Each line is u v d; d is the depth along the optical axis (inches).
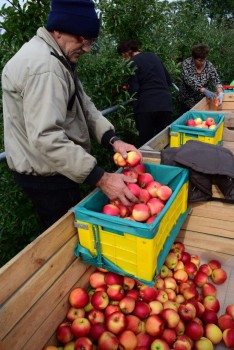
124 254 57.9
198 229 86.0
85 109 73.1
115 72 130.9
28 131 53.8
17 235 101.5
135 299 67.4
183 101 202.7
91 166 55.2
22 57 53.2
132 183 61.4
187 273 81.4
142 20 174.1
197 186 73.9
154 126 158.6
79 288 65.7
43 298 55.9
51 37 56.7
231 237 83.4
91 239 60.7
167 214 60.6
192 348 65.1
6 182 96.1
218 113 121.8
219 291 80.5
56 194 69.3
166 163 77.5
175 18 223.3
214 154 73.1
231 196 72.4
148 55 146.4
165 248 63.0
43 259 55.1
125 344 59.7
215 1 597.6
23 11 98.1
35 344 55.3
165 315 64.8
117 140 72.6
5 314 47.3
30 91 51.6
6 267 47.6
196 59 180.1
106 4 158.7
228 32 332.5
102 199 67.3
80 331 60.5
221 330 68.8
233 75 326.6
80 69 129.3
